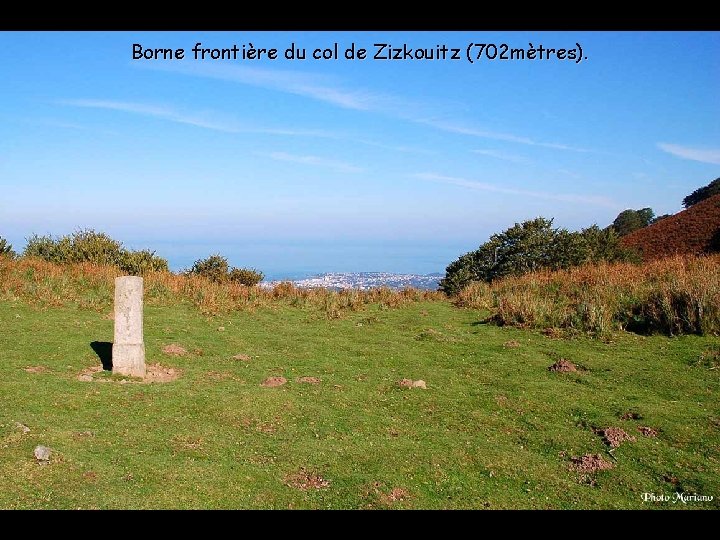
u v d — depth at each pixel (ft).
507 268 114.62
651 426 34.22
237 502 24.91
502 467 29.40
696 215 138.31
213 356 50.37
